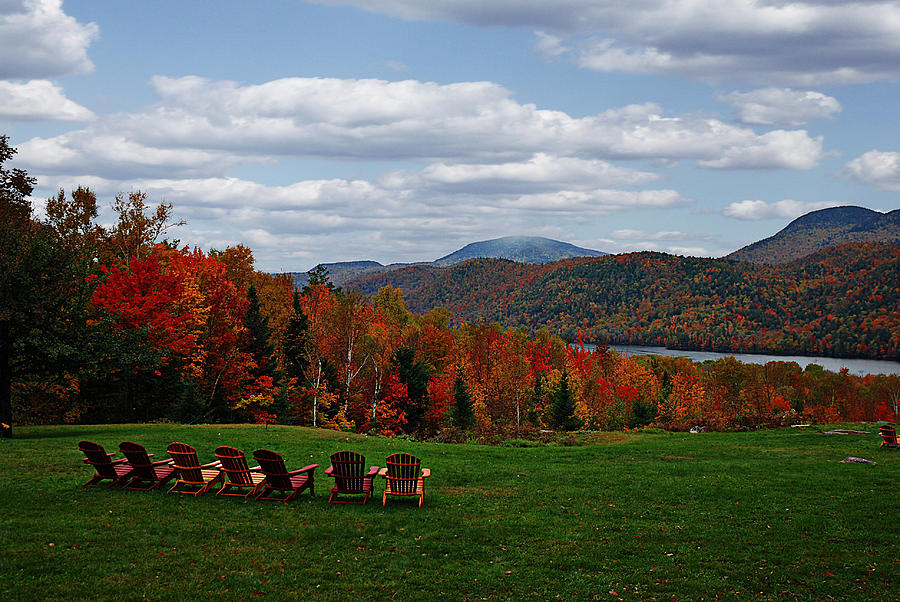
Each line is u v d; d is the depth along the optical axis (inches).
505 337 4549.7
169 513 504.4
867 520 542.0
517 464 869.8
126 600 335.3
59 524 461.4
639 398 2672.2
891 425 1336.1
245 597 347.3
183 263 1814.7
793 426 1398.9
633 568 414.9
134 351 1138.0
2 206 1325.0
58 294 1034.7
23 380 1101.1
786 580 398.9
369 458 879.7
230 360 1752.0
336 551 433.1
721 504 606.5
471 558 428.1
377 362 2064.5
